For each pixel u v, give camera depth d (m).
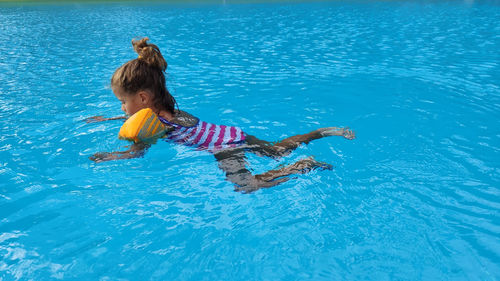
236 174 2.15
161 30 8.45
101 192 1.99
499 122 2.92
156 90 2.49
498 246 1.60
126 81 2.38
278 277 1.45
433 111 3.19
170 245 1.62
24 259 1.54
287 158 2.33
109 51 6.14
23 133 2.69
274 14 11.24
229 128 2.58
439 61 5.19
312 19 10.02
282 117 3.07
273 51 6.11
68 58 5.61
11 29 8.64
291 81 4.23
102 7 13.89
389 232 1.69
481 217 1.79
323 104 3.40
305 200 1.93
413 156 2.37
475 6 12.43
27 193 1.98
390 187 2.04
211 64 5.16
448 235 1.67
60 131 2.72
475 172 2.18
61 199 1.93
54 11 12.58
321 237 1.67
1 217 1.80
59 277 1.45
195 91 3.84
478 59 5.25
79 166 2.23
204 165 2.25
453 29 7.98
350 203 1.91
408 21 9.31
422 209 1.85
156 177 2.13
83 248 1.60
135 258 1.55
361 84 4.08
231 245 1.62
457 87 3.92
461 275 1.45
